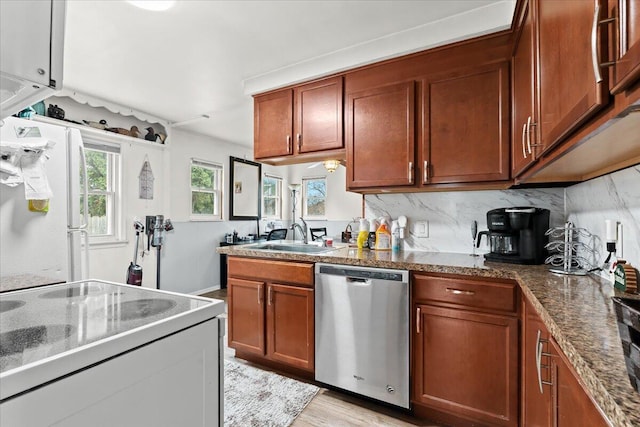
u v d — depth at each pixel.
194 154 4.61
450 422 1.74
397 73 2.13
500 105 1.83
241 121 4.03
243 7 1.84
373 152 2.17
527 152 1.42
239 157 5.44
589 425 0.69
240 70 2.62
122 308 1.00
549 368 1.03
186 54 2.37
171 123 4.11
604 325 0.84
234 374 2.28
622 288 1.18
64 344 0.71
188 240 4.50
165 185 4.09
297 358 2.13
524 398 1.44
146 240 3.83
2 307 1.01
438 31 1.95
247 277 2.36
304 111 2.46
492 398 1.57
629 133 0.79
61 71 0.76
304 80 2.46
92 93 3.13
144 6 1.82
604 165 1.29
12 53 0.67
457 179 1.93
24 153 1.88
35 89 0.77
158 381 0.83
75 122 3.13
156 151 3.98
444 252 2.27
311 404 1.94
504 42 1.82
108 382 0.72
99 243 3.38
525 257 1.74
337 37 2.15
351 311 1.92
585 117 0.76
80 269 2.24
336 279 1.97
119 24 1.99
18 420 0.57
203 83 2.89
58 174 2.06
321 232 6.02
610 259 1.35
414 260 1.87
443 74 1.97
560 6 0.94
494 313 1.57
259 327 2.29
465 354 1.63
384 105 2.14
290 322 2.16
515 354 1.52
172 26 2.02
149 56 2.40
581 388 0.74
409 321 1.77
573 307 0.99
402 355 1.78
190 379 0.93
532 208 1.80
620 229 1.28
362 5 1.83
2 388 0.55
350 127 2.26
